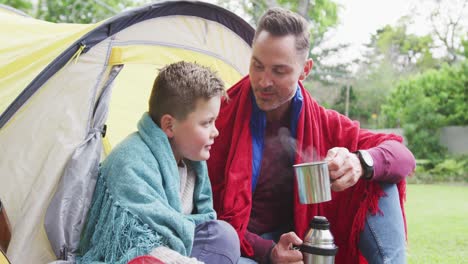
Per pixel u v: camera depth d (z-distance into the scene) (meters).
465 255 3.42
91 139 1.65
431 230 4.36
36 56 1.71
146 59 2.01
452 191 7.88
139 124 1.48
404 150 1.72
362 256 1.74
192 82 1.44
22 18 2.28
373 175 1.61
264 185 1.76
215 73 1.54
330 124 1.84
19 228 1.52
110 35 1.78
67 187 1.53
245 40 2.45
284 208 1.80
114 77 1.83
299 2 13.06
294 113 1.78
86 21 10.21
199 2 2.15
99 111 1.74
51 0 9.97
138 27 1.93
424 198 6.86
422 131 11.41
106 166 1.42
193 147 1.48
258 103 1.71
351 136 1.81
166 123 1.47
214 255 1.39
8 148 1.59
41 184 1.56
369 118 16.05
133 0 10.98
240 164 1.72
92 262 1.28
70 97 1.66
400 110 12.32
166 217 1.27
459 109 11.32
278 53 1.60
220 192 1.77
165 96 1.45
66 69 1.66
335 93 16.75
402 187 1.74
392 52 18.22
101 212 1.35
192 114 1.45
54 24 2.21
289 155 1.76
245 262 1.55
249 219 1.77
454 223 4.75
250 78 1.71
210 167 1.80
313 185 1.51
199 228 1.45
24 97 1.59
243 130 1.78
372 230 1.63
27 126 1.61
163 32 2.08
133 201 1.30
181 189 1.54
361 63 18.53
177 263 1.20
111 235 1.28
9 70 1.71
